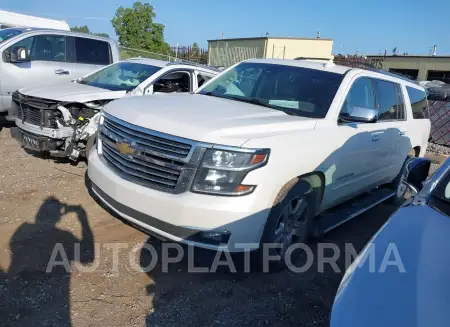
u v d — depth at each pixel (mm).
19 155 6262
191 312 3000
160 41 35312
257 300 3230
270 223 3217
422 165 3008
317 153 3547
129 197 3236
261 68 4812
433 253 1935
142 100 3914
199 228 2973
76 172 5672
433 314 1547
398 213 2406
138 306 3006
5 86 7469
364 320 1569
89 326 2748
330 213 4367
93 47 8789
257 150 3018
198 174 2986
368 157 4473
